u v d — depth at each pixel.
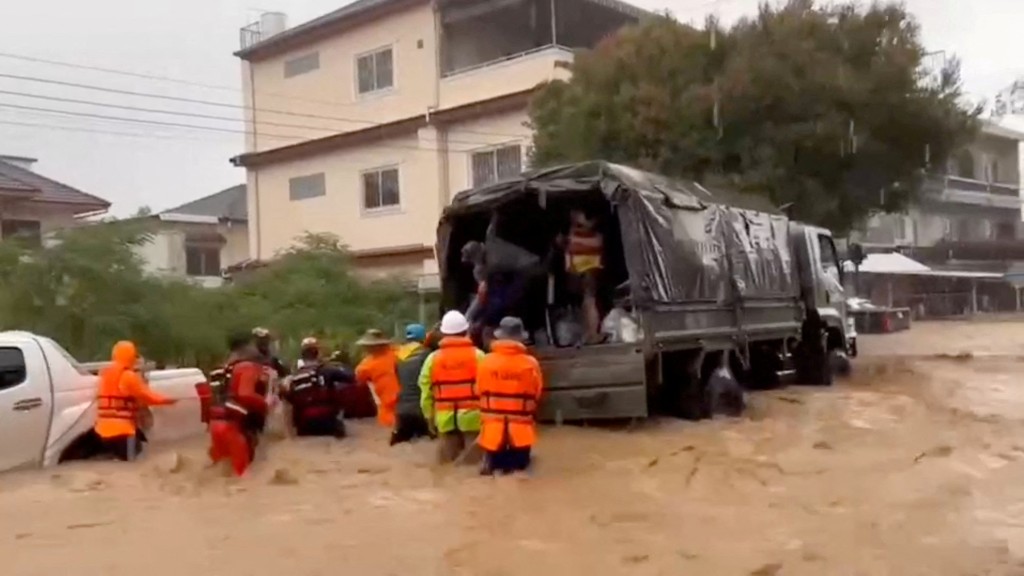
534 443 11.30
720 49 23.11
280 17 36.62
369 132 31.44
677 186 13.55
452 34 30.56
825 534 7.43
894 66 22.64
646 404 11.76
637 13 30.77
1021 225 55.41
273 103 35.12
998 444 11.26
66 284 15.95
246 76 35.94
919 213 48.75
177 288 17.52
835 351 18.42
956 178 48.06
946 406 14.58
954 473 9.62
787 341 16.39
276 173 35.16
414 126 30.36
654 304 11.95
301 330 19.95
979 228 53.12
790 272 16.25
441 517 8.26
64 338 15.71
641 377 11.73
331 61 33.22
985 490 8.87
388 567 6.81
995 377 18.86
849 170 23.55
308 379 12.52
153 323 16.53
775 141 22.12
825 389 16.77
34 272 15.72
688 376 13.01
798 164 22.61
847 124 22.17
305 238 27.34
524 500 8.77
